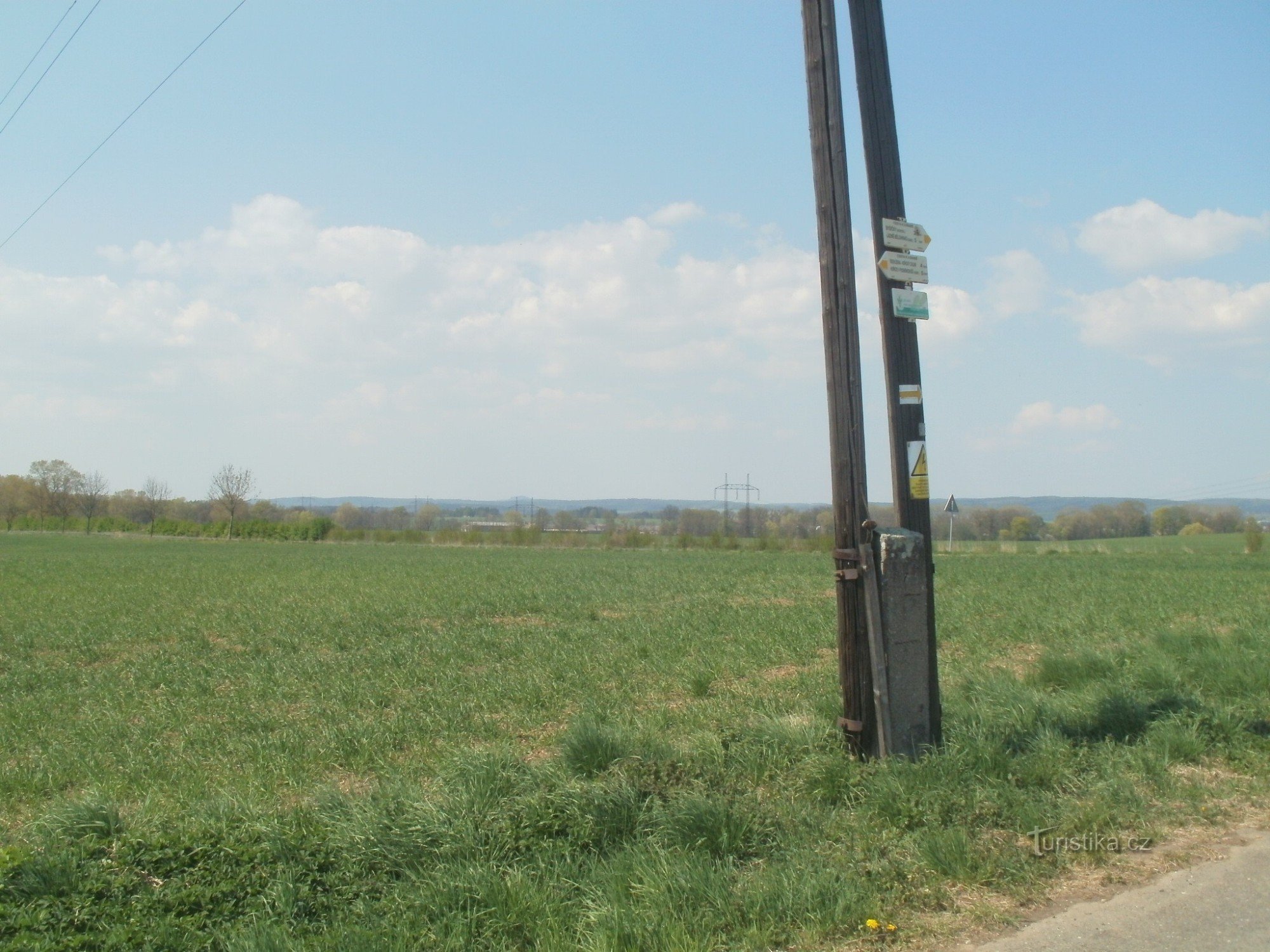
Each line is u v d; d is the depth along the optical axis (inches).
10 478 4881.9
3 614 914.7
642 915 177.6
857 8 285.3
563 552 2497.5
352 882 197.9
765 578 1305.4
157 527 4101.9
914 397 281.6
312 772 316.5
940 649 554.6
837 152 270.4
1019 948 170.2
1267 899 188.1
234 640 724.0
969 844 211.3
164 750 358.0
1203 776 270.7
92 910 181.2
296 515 4276.6
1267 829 229.3
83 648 687.1
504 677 487.5
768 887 188.4
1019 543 2433.6
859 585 271.0
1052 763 269.6
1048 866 205.3
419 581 1310.3
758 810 229.0
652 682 466.6
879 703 265.3
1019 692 344.2
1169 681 378.9
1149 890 193.6
